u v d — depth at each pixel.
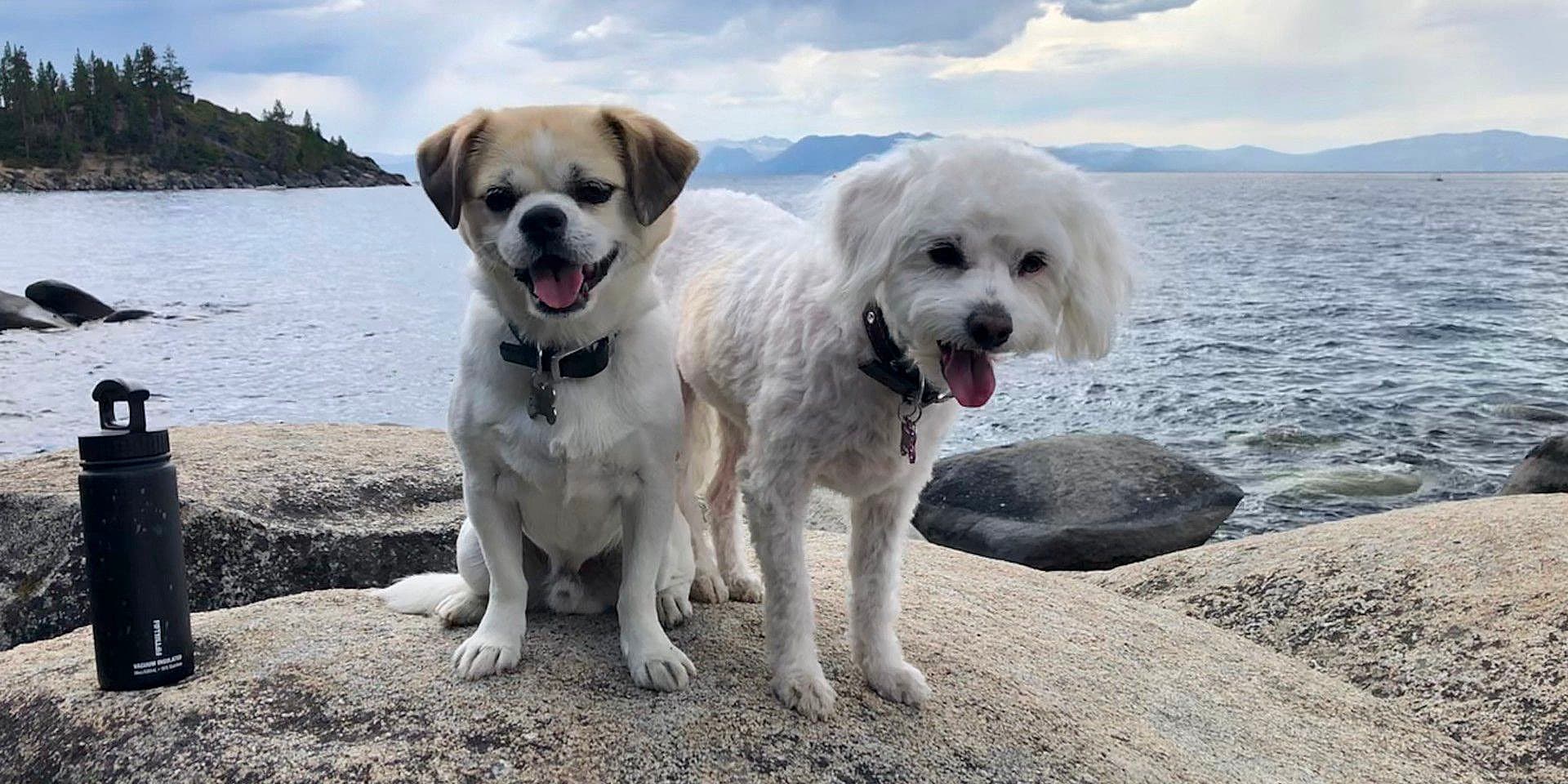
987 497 2.71
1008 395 4.33
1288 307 6.78
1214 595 1.64
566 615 1.14
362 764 0.83
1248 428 3.82
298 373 4.48
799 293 1.03
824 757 0.89
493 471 1.01
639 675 0.97
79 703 0.95
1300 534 1.77
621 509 1.04
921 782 0.87
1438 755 1.16
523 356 0.97
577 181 0.99
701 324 1.17
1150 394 4.32
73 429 3.53
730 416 1.18
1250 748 1.08
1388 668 1.37
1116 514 2.61
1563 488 2.82
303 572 1.53
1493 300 7.12
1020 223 0.99
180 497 1.51
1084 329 1.07
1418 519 1.70
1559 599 1.36
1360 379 4.60
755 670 1.04
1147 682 1.19
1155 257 1.96
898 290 0.98
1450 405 4.12
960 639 1.21
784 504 1.01
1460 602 1.43
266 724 0.90
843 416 0.98
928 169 1.01
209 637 1.09
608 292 0.99
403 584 1.21
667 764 0.86
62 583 1.44
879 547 1.06
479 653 0.98
